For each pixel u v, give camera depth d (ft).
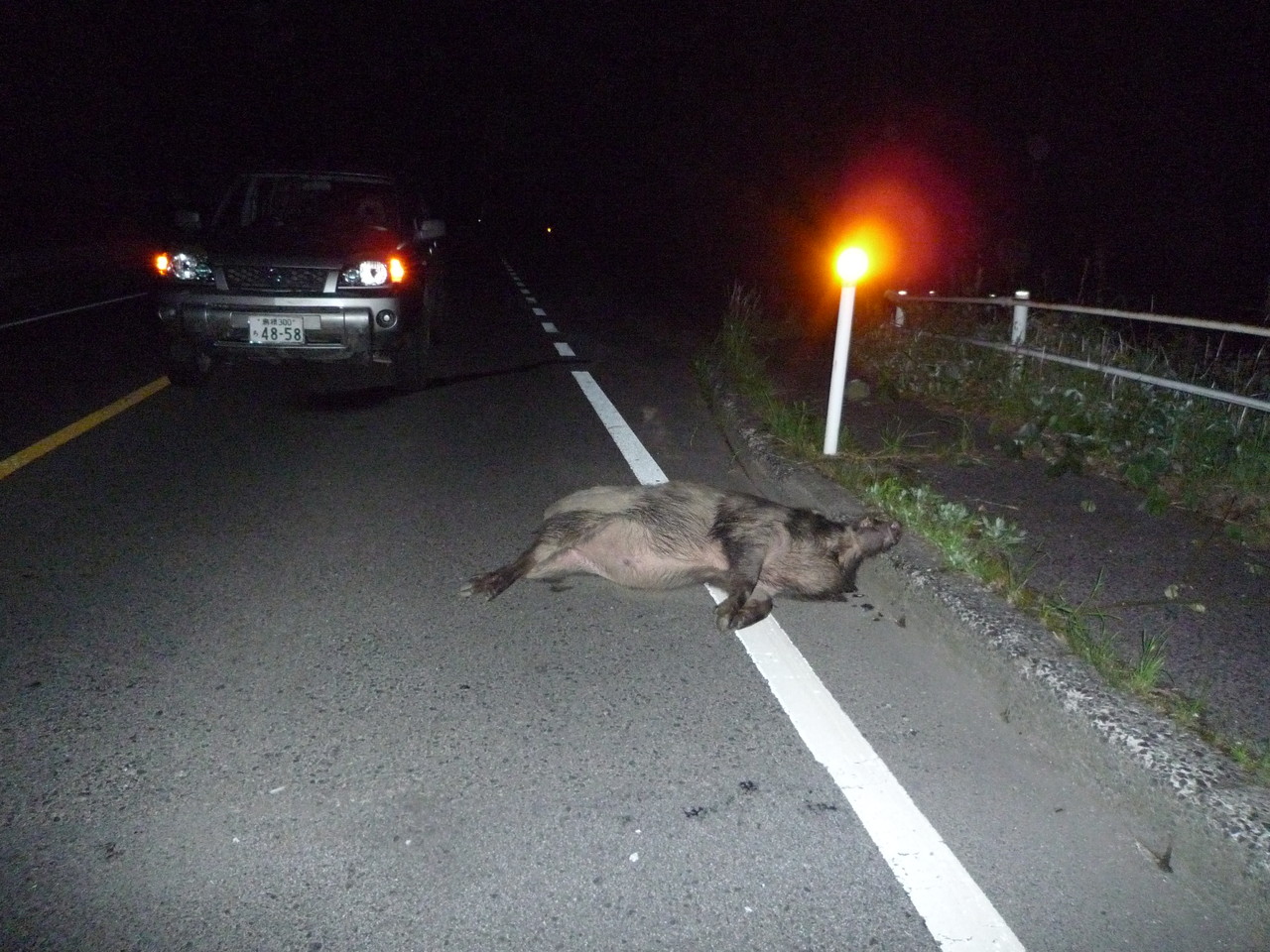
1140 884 11.10
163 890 10.78
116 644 16.20
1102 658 14.12
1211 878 10.84
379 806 12.22
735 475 26.68
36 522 21.76
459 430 30.91
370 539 21.21
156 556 19.98
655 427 31.76
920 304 43.27
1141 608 16.61
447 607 17.94
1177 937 10.34
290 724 13.97
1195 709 13.06
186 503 23.32
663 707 14.62
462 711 14.42
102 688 14.79
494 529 22.04
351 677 15.30
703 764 13.20
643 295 80.38
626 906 10.66
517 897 10.77
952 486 23.31
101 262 94.68
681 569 17.26
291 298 32.01
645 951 10.09
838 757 13.39
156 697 14.58
